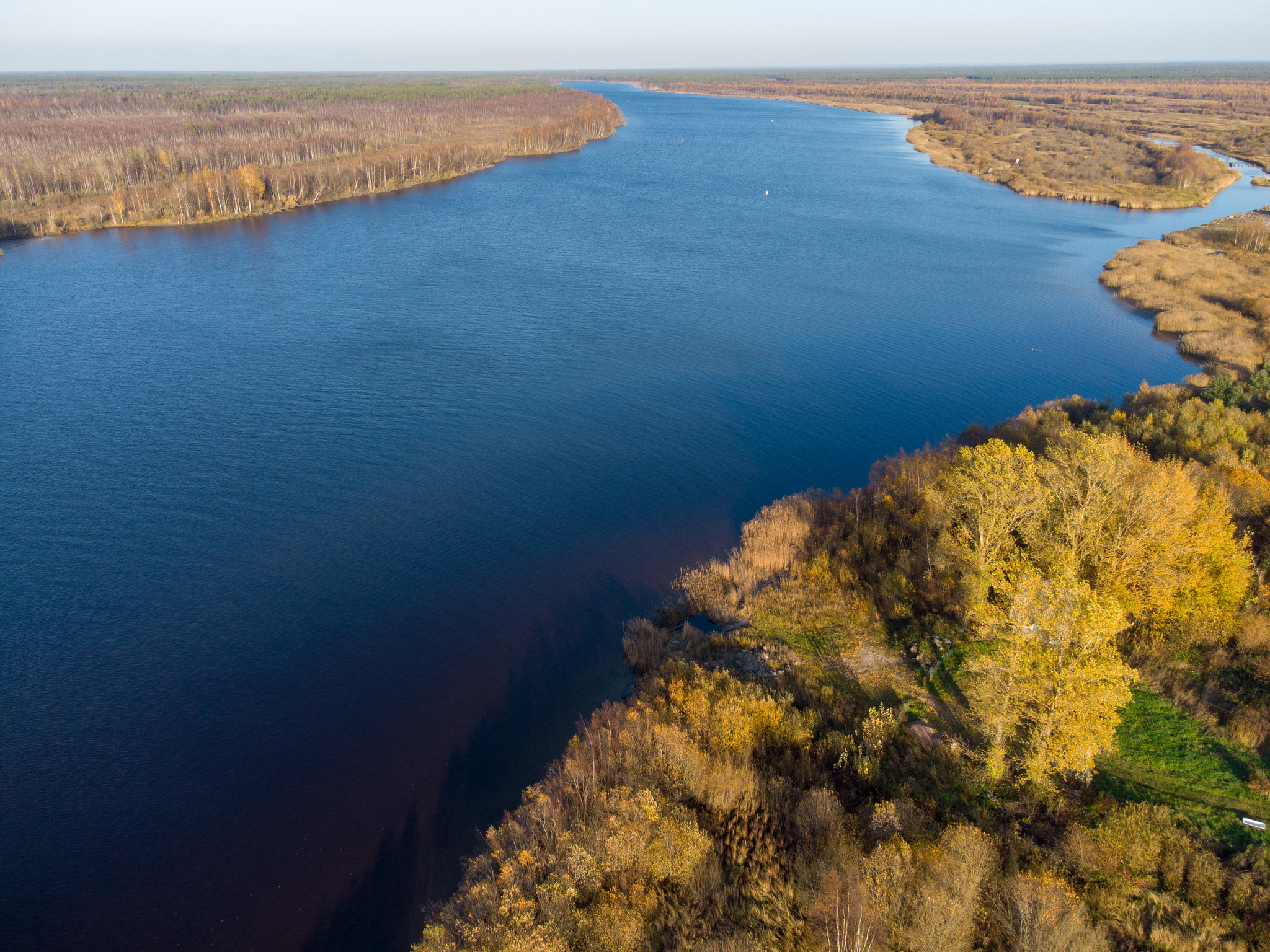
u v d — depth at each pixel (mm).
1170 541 42594
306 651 52406
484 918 30172
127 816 41688
